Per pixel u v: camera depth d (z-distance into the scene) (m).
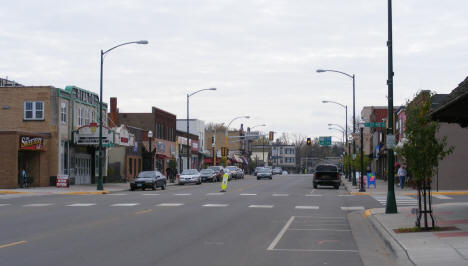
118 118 69.50
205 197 32.56
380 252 12.53
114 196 34.03
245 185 51.38
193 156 89.69
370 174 44.25
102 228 16.42
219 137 121.06
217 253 11.98
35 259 11.02
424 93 15.92
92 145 50.53
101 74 40.62
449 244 12.50
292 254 12.05
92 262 10.74
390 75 21.33
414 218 18.73
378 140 68.12
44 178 44.44
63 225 17.16
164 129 74.69
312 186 49.31
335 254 12.17
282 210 23.58
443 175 39.69
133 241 13.69
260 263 10.88
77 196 34.16
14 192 37.06
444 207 23.44
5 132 40.91
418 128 15.10
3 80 56.34
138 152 64.25
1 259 11.01
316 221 19.19
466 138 39.50
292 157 176.88
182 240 13.96
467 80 17.67
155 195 35.00
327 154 183.38
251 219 19.55
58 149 45.38
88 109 51.94
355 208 24.98
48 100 45.47
